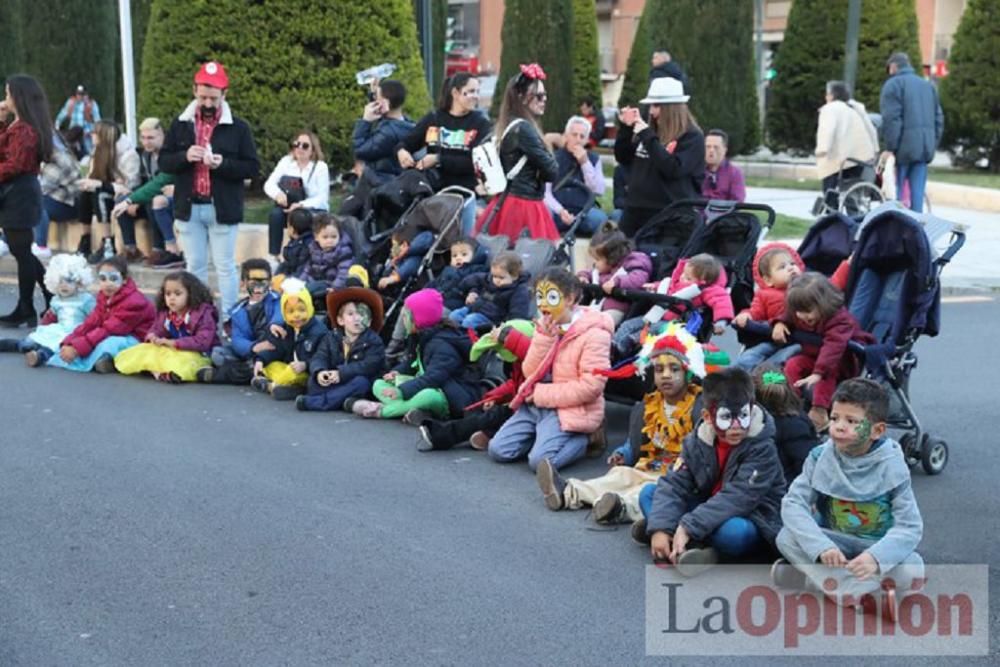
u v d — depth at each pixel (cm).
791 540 483
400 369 779
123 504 589
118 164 1280
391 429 736
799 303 630
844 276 697
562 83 2198
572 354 658
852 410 468
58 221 1341
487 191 890
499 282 767
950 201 1873
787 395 533
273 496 602
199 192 968
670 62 928
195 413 767
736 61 2028
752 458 505
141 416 757
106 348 878
